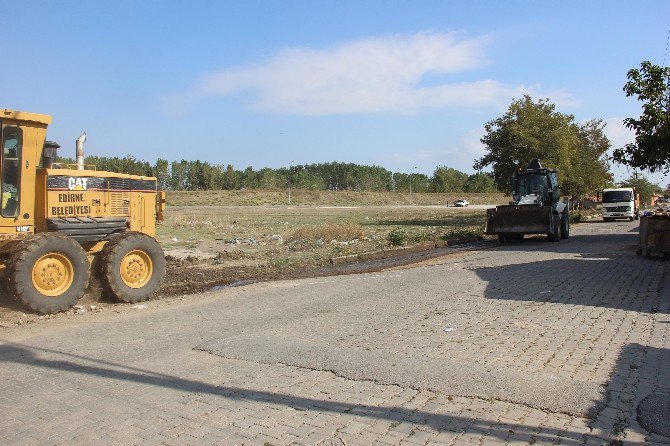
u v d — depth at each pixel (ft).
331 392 18.52
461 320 27.76
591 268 45.11
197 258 61.05
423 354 21.94
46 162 37.14
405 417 16.29
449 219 147.33
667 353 21.76
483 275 42.55
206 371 21.22
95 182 38.70
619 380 18.74
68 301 33.14
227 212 181.98
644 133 61.05
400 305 32.32
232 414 17.04
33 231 35.32
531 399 17.12
